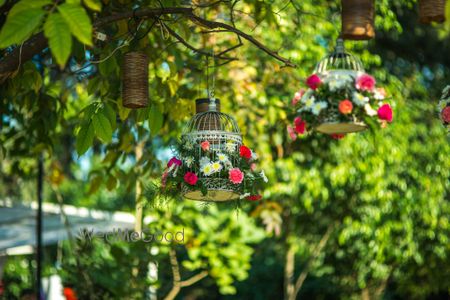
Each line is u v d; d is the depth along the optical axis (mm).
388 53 10141
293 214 9477
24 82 4641
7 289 9609
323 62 4066
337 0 7348
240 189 4074
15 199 10195
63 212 7094
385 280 10164
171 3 4266
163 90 5227
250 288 12461
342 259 10070
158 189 4219
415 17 10227
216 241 8555
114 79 5121
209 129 4211
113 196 14727
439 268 9352
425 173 8297
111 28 5312
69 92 6637
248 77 6742
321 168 8430
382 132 7723
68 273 7422
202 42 6316
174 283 7895
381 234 8109
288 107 7188
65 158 10953
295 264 11867
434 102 9117
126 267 7266
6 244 6824
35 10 2598
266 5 5430
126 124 5727
